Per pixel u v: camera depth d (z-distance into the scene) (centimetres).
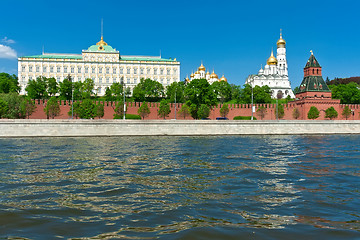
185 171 2302
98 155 3159
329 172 2292
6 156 3044
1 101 7312
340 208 1391
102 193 1645
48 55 17400
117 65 16988
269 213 1315
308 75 9831
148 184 1869
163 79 17388
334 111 9144
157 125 6266
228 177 2089
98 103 8906
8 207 1384
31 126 5700
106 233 1084
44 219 1227
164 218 1245
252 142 4862
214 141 5009
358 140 5341
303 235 1069
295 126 6938
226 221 1212
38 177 2050
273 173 2239
